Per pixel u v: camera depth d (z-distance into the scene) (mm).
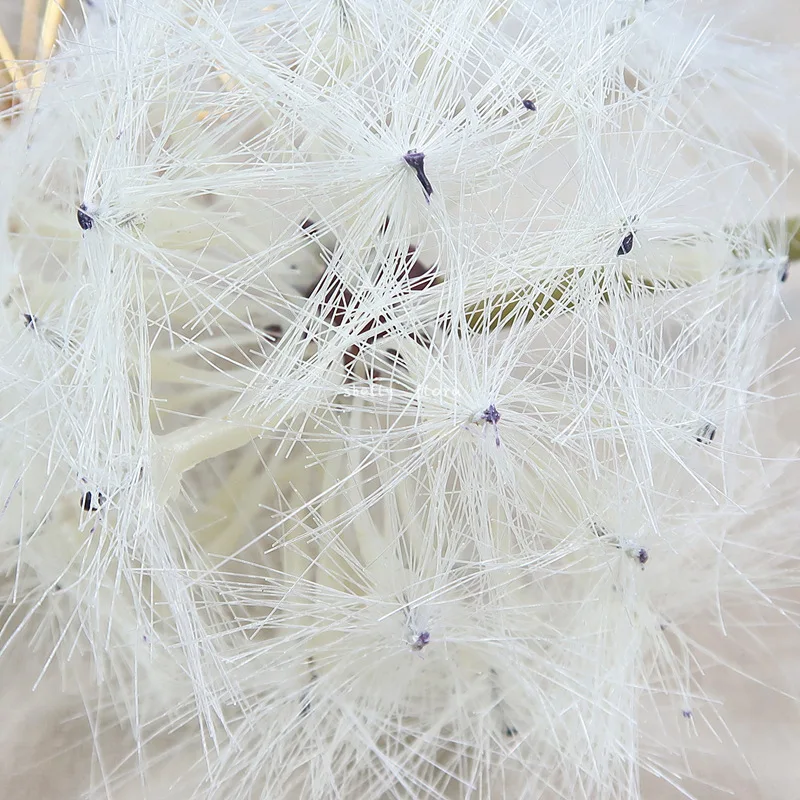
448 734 243
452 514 225
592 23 228
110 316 216
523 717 241
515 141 220
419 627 222
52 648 247
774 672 258
